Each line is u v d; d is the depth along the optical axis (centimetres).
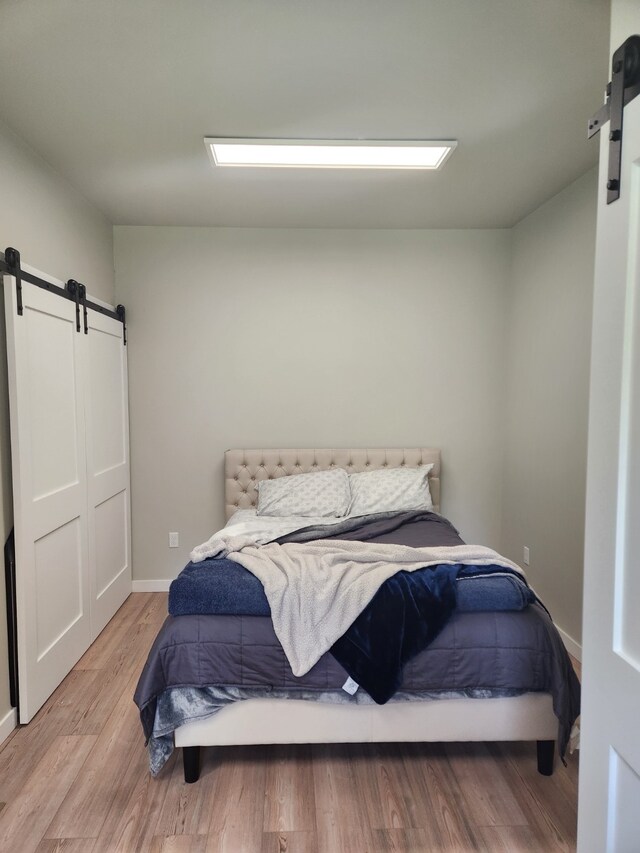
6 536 201
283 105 196
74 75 176
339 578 178
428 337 348
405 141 221
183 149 229
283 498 311
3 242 205
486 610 179
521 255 325
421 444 354
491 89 186
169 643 172
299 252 341
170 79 179
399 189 275
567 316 268
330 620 171
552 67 174
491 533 359
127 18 150
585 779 101
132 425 342
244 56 167
